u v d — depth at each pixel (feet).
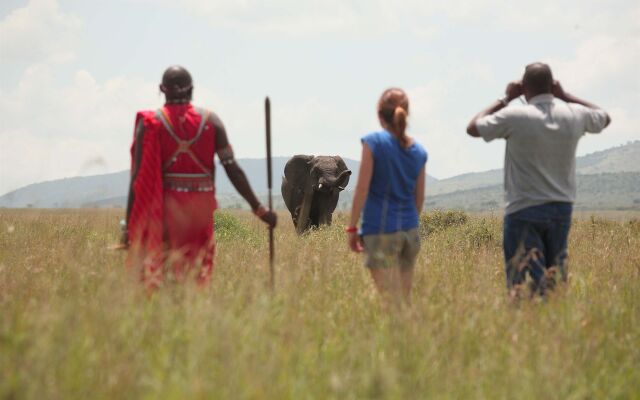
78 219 184.24
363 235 82.02
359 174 81.00
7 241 136.87
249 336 60.59
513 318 72.79
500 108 89.30
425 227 205.87
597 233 169.07
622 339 71.82
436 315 70.64
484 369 61.05
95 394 51.26
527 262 84.99
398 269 81.15
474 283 88.17
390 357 61.67
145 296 71.61
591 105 88.69
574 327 70.54
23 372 50.85
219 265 103.65
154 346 60.39
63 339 55.31
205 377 52.31
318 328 69.67
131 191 81.82
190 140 79.92
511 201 86.79
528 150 84.89
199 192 81.00
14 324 61.46
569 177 86.22
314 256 100.99
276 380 53.52
